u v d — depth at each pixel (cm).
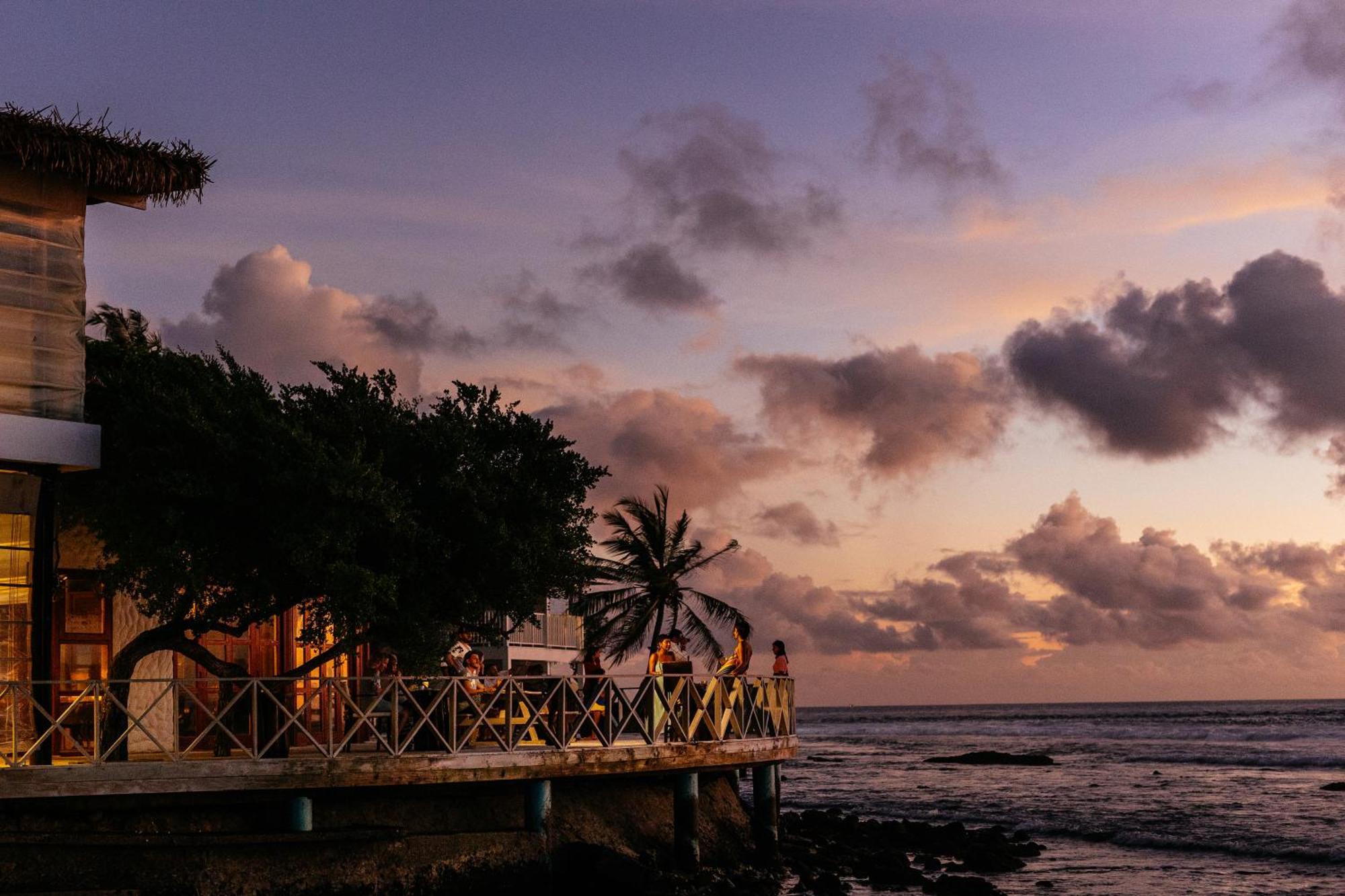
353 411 1864
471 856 1778
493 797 1905
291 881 1633
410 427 1884
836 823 3189
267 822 1650
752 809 2439
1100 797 4816
